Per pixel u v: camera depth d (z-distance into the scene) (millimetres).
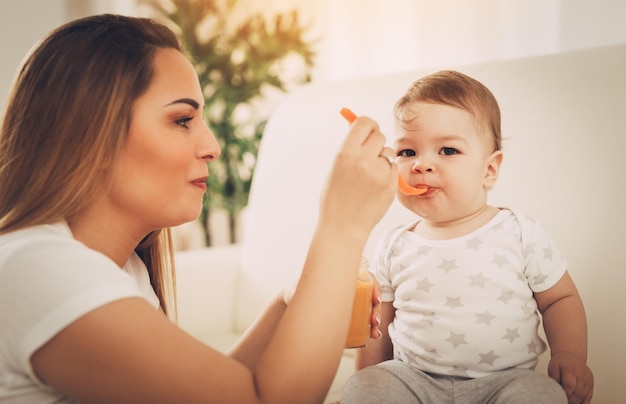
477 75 1506
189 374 741
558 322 1075
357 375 1045
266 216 1901
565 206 1293
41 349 734
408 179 1126
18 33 2629
